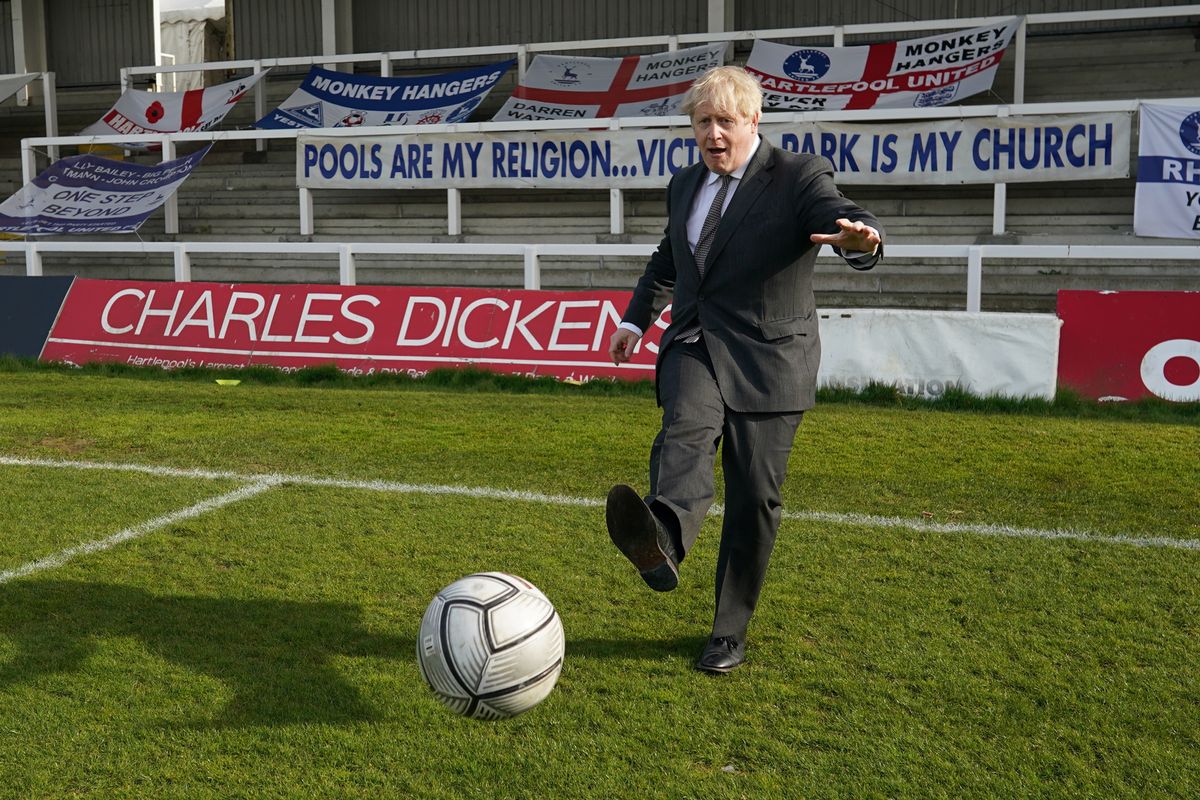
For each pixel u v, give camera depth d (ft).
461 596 9.53
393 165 41.47
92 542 15.84
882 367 26.76
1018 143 34.88
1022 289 37.83
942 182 35.78
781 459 11.14
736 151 10.87
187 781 9.38
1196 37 50.88
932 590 13.76
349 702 10.81
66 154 61.93
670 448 10.50
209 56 76.79
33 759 9.72
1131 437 22.03
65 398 27.27
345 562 14.97
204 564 14.90
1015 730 10.19
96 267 50.19
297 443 22.08
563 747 9.92
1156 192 32.22
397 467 20.15
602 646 12.11
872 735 10.12
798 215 10.66
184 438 22.59
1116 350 25.84
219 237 49.01
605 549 15.47
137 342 32.83
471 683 9.25
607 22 61.98
